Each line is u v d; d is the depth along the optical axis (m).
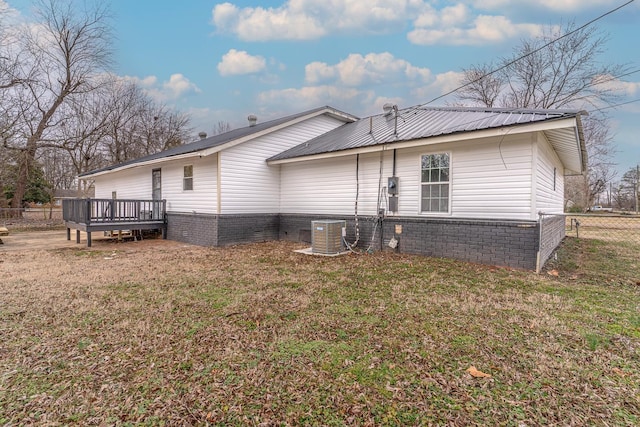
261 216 10.21
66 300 4.16
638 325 3.32
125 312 3.71
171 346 2.85
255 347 2.83
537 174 6.11
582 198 27.05
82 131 21.06
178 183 10.85
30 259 7.24
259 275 5.56
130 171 13.94
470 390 2.20
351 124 12.70
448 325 3.31
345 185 8.99
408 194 7.72
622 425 1.87
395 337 3.02
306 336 3.05
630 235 12.40
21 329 3.24
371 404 2.07
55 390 2.23
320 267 6.24
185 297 4.28
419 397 2.13
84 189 27.48
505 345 2.85
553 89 21.19
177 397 2.15
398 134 7.82
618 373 2.40
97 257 7.48
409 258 7.09
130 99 24.52
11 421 1.93
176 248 8.99
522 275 5.54
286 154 9.93
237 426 1.89
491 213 6.47
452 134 6.40
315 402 2.09
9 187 21.52
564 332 3.13
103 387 2.25
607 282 5.12
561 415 1.96
